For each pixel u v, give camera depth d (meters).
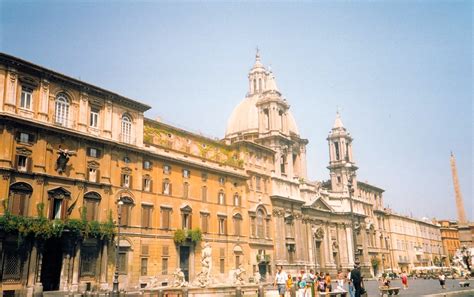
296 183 87.56
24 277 41.34
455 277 95.12
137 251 52.50
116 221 50.69
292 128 98.81
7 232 40.53
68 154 47.16
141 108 57.28
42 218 42.91
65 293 42.75
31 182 43.78
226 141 77.00
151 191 56.41
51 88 47.59
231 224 68.31
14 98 43.84
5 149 42.06
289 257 81.50
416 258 137.62
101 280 47.59
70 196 46.81
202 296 37.38
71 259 45.28
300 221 86.00
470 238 145.00
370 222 114.50
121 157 53.28
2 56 43.28
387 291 40.62
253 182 75.75
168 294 35.47
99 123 52.03
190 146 67.25
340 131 114.31
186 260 59.72
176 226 58.78
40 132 45.34
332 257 97.00
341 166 110.75
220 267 64.56
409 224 140.50
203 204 63.97
